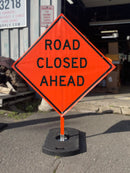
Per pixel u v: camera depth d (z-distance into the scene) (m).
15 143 3.08
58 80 2.96
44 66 2.95
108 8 10.80
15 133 3.50
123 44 14.49
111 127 3.86
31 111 4.99
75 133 3.35
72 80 2.95
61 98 2.98
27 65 2.96
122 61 13.02
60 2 5.67
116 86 7.84
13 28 6.08
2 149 2.88
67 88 2.96
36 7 5.79
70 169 2.38
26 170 2.35
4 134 3.44
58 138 3.21
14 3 5.88
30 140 3.20
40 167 2.41
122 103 5.85
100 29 12.95
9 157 2.64
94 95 7.33
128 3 10.12
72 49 2.90
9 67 5.54
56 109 2.99
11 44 6.16
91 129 3.74
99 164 2.50
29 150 2.86
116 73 7.82
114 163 2.52
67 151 2.67
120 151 2.85
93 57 2.90
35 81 2.98
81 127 3.85
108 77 7.92
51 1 5.61
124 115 4.75
